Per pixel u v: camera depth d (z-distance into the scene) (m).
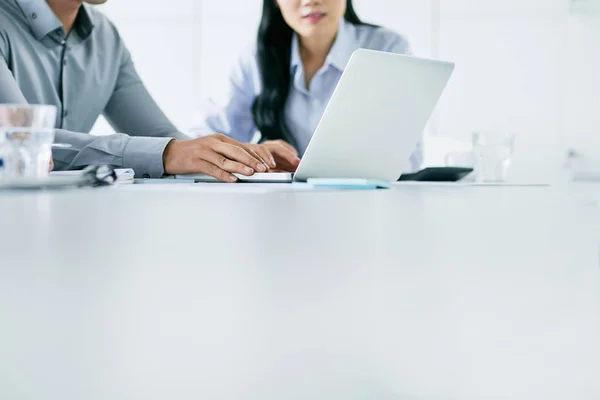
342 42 2.95
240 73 3.06
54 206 0.49
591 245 0.35
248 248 0.29
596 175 3.73
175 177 1.34
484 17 3.78
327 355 0.15
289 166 1.55
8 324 0.16
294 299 0.20
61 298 0.19
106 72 2.17
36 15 1.87
